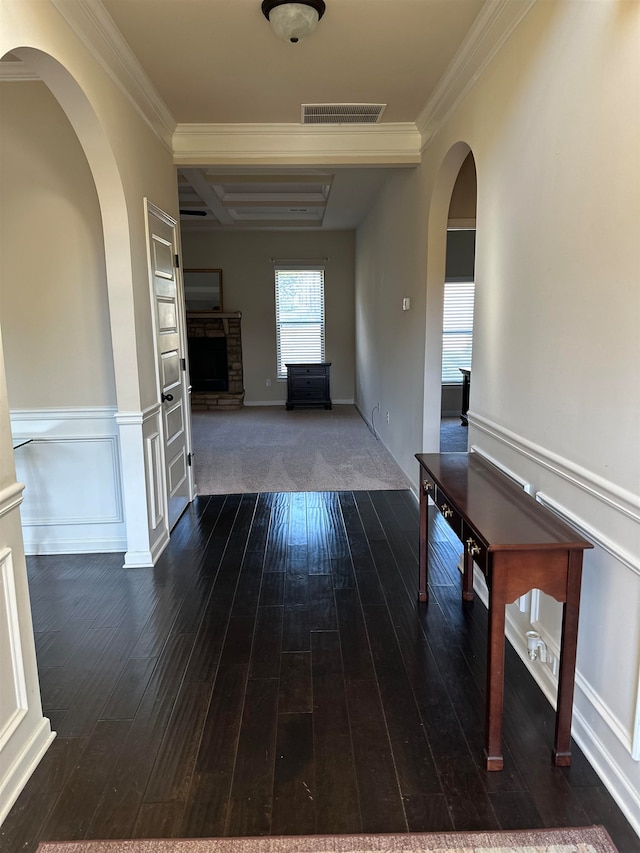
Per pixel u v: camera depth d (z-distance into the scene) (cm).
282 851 137
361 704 191
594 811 148
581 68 160
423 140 365
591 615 164
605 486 151
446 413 769
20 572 165
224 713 187
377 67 276
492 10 214
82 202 287
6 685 157
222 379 847
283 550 321
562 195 174
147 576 290
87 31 217
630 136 137
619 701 150
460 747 171
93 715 186
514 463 220
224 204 645
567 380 174
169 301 358
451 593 268
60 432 308
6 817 148
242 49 254
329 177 547
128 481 295
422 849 137
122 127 266
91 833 143
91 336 300
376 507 393
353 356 859
